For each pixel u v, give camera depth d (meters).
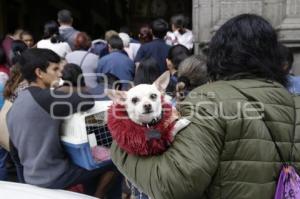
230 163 1.59
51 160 2.89
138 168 1.72
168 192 1.56
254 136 1.58
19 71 3.50
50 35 6.12
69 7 15.37
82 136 2.79
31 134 2.89
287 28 6.45
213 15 7.04
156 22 5.88
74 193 2.46
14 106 3.01
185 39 7.03
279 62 1.79
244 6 6.89
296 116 1.70
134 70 5.47
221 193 1.60
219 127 1.58
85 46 5.86
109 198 3.69
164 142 1.66
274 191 1.62
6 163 4.19
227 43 1.74
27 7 12.95
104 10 17.41
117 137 1.82
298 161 1.67
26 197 2.16
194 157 1.54
